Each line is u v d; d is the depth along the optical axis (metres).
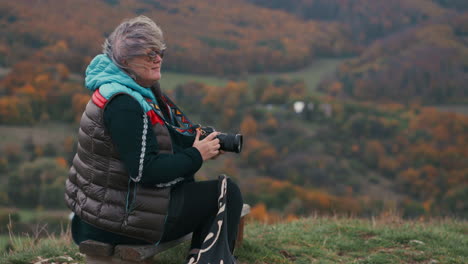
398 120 108.00
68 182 2.18
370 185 76.38
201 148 2.09
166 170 1.95
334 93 129.50
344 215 4.97
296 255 3.19
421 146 88.06
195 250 2.17
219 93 107.81
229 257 2.06
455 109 113.56
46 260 2.93
